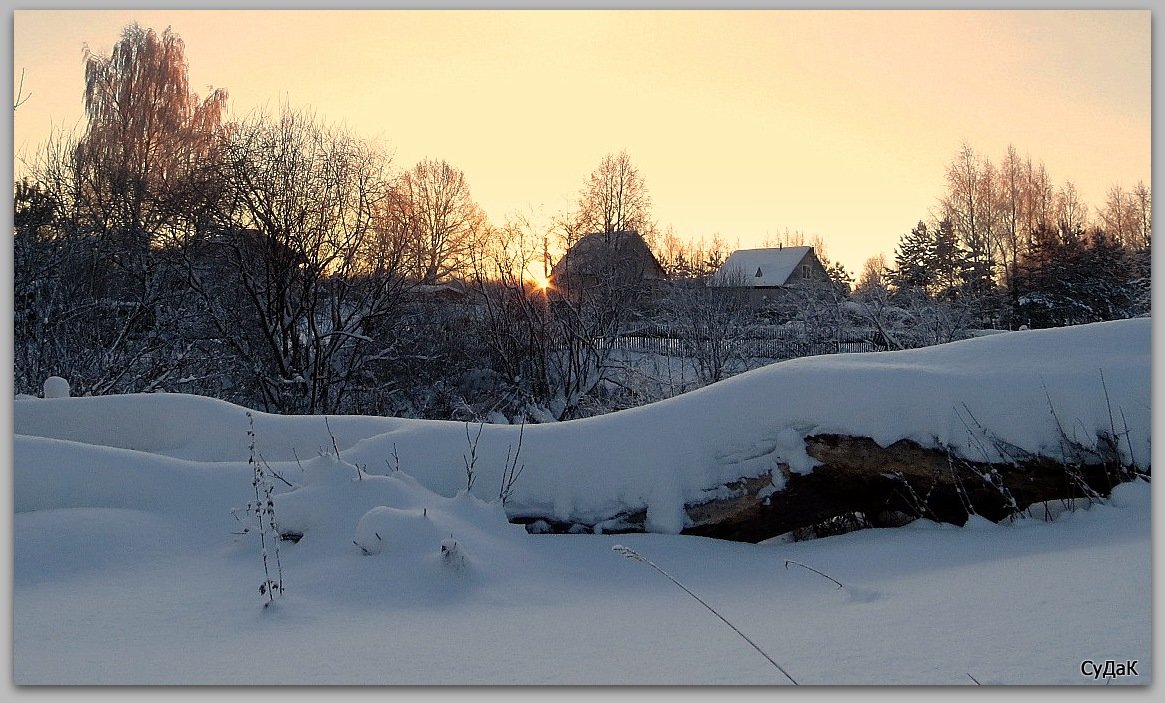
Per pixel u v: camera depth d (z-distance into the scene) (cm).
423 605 571
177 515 786
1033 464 743
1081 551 575
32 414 1089
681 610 543
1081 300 3416
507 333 2797
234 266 2342
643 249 3306
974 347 851
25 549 677
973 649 375
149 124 2638
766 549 774
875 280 3653
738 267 4431
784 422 805
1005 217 4400
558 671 388
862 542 746
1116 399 745
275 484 823
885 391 786
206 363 2347
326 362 2467
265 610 543
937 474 763
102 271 2184
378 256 2547
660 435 841
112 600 585
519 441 873
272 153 2359
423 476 848
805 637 426
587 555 734
